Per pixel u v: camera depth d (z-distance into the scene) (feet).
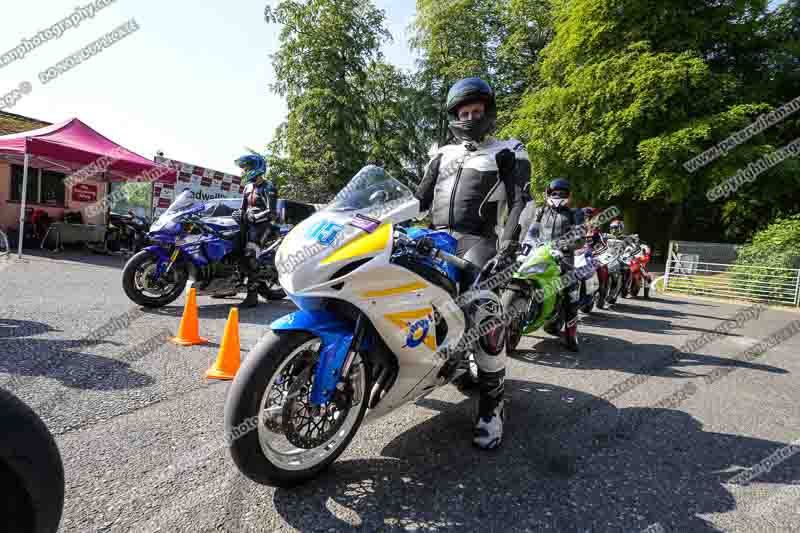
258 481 6.83
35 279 24.32
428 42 103.76
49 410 9.29
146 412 9.48
